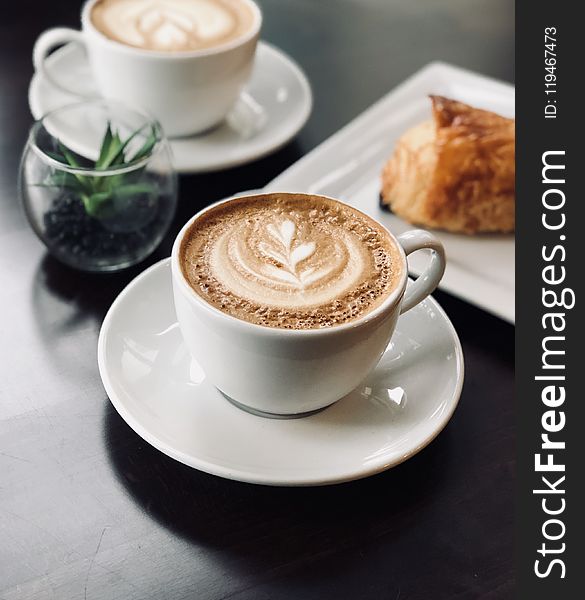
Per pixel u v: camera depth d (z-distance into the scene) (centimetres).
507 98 64
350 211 43
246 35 58
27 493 38
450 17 76
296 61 69
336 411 40
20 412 41
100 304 48
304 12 75
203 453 37
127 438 41
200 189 57
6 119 61
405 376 42
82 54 67
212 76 57
